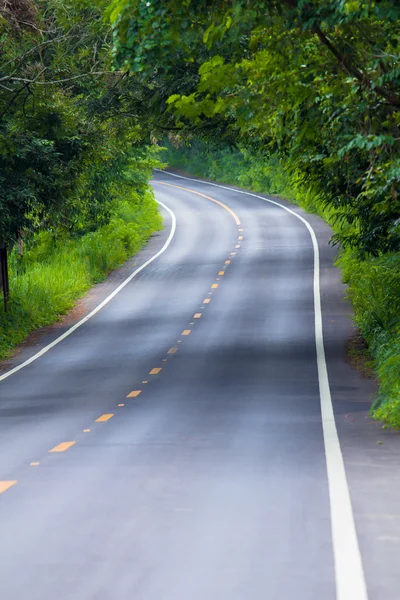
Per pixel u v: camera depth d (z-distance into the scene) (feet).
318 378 114.83
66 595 35.24
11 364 147.64
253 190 461.78
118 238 291.99
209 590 35.37
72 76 150.61
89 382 121.19
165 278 242.37
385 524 45.01
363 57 83.92
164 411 93.20
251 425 82.02
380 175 88.17
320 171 131.64
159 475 59.88
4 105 150.41
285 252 274.77
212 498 52.31
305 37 83.05
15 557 41.19
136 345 155.12
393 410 80.74
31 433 83.66
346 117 87.81
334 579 36.35
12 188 154.40
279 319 173.58
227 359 133.90
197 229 344.08
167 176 541.34
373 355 130.00
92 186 279.69
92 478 59.82
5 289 193.77
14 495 55.47
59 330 182.70
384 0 71.20
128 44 82.69
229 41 84.69
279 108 90.22
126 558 40.16
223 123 151.74
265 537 43.11
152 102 147.74
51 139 160.15
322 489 53.78
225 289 216.95
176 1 80.28
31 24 135.95
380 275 151.64
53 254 269.85
